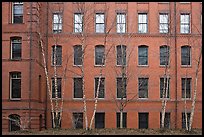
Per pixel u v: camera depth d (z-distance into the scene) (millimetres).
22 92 37719
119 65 43750
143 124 43719
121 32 43656
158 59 44094
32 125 37750
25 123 37344
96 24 44406
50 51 43719
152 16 44312
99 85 40188
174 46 44062
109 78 43750
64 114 43344
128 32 44094
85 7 43938
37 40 39406
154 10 44406
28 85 37781
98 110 43375
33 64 38219
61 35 43875
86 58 43969
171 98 43750
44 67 39781
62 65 43781
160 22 44406
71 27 44000
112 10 44156
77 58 44125
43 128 41281
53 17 44125
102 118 43688
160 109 43625
